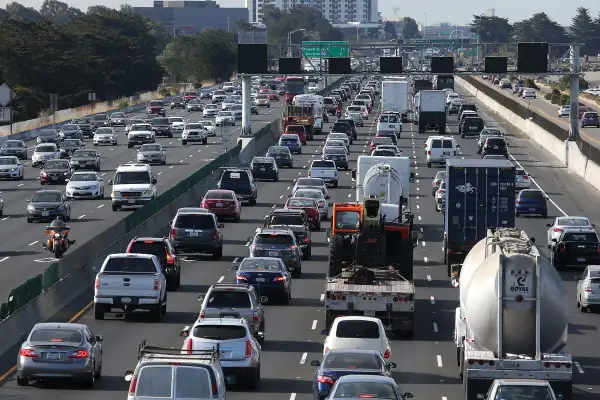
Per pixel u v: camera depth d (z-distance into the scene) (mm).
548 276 72750
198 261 137125
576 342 96125
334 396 58531
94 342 77938
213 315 87375
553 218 181125
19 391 74625
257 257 112938
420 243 154000
